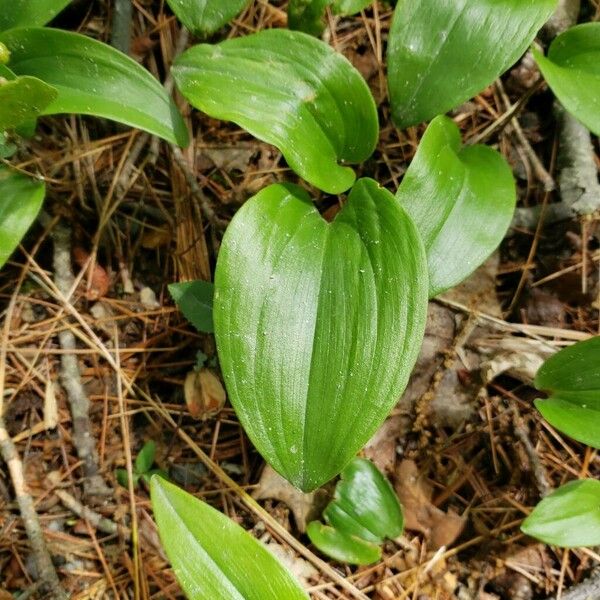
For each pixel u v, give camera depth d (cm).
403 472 27
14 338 26
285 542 25
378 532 25
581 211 28
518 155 29
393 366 21
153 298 27
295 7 25
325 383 22
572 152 28
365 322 22
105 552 25
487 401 27
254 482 26
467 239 24
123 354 27
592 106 24
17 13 24
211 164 28
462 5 24
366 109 24
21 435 25
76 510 25
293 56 24
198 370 26
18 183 25
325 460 21
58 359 26
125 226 28
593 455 26
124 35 27
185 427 26
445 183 24
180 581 21
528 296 28
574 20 29
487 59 24
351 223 23
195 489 26
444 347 27
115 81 23
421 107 24
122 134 28
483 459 27
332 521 25
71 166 27
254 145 28
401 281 22
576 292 28
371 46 29
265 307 22
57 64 23
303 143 24
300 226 23
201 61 23
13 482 25
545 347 27
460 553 26
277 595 21
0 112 22
